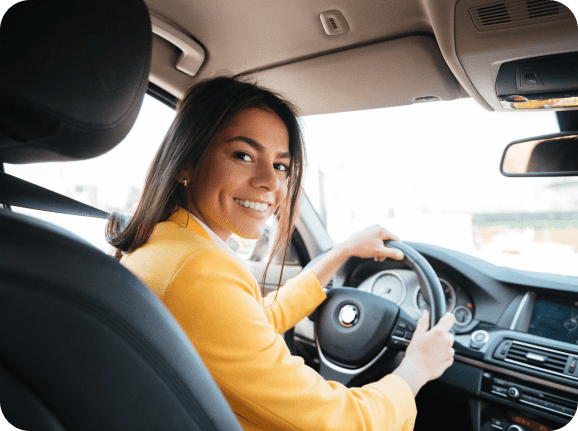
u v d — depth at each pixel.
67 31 0.39
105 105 0.41
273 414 0.70
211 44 1.50
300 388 0.71
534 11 0.97
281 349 0.74
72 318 0.41
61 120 0.39
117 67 0.42
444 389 1.48
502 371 1.36
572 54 1.08
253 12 1.31
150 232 0.86
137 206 0.91
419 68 1.40
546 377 1.27
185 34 1.46
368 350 1.44
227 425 0.54
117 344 0.44
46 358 0.41
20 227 0.41
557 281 1.43
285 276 2.12
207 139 0.86
